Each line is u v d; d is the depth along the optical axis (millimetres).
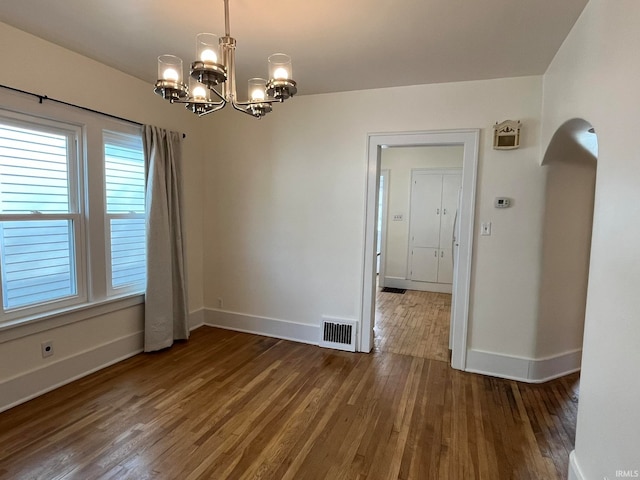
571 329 3125
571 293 3076
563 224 2969
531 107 2875
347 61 2689
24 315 2496
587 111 1830
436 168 6113
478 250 3080
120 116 3039
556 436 2227
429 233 6203
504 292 3031
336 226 3561
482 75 2908
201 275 4164
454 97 3074
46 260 2635
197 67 1431
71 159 2750
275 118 3691
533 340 2971
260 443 2115
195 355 3367
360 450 2074
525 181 2924
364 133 3373
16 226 2445
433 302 5488
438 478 1868
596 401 1559
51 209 2643
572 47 2117
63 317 2699
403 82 3121
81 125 2766
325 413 2443
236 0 1918
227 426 2273
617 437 1361
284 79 1620
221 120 3916
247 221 3916
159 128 3314
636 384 1233
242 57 2658
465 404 2592
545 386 2900
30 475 1817
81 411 2389
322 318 3641
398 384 2877
